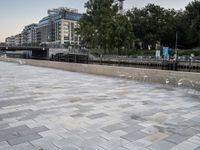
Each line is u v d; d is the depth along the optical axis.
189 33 59.16
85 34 51.62
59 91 9.50
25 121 5.38
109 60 35.38
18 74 16.56
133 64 31.59
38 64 26.05
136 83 12.23
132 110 6.55
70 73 17.59
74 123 5.29
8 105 6.92
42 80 13.18
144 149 3.98
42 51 68.69
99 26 48.72
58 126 5.07
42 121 5.40
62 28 113.31
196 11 59.44
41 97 8.19
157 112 6.38
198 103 7.60
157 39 66.81
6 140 4.25
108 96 8.58
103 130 4.86
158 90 10.09
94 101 7.67
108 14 48.28
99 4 50.94
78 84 11.68
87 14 55.03
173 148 4.04
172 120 5.65
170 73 11.32
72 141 4.26
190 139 4.44
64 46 73.81
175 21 67.19
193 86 10.15
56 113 6.11
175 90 10.12
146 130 4.90
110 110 6.52
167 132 4.80
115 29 44.31
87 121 5.45
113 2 52.81
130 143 4.21
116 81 13.03
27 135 4.51
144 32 68.88
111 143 4.20
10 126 5.02
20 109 6.47
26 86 10.78
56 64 22.36
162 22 70.25
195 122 5.51
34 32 145.62
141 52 55.75
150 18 69.38
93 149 3.94
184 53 51.44
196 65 22.42
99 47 50.53
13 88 10.14
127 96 8.64
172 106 7.12
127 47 47.47
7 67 23.84
